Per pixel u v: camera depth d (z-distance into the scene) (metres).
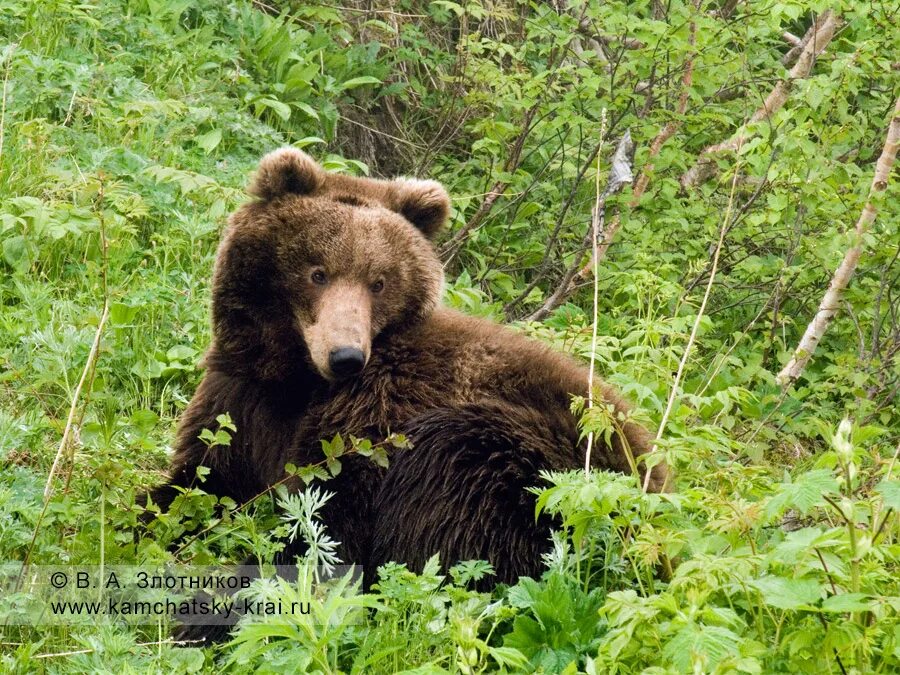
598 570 8.65
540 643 7.62
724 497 8.00
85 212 12.77
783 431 13.38
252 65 18.50
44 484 9.45
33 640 8.14
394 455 9.51
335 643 7.34
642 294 13.98
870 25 13.51
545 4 16.61
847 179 13.48
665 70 15.47
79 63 16.36
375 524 9.43
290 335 10.36
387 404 9.86
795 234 14.80
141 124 15.62
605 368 12.85
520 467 9.16
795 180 13.37
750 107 16.83
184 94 16.88
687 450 8.41
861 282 14.84
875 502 7.46
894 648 6.53
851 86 13.06
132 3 18.31
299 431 10.10
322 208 10.46
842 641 6.58
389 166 19.55
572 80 15.77
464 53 18.42
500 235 17.44
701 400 9.75
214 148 16.12
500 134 16.88
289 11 19.95
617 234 15.31
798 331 15.73
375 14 20.27
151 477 10.70
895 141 12.70
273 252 10.30
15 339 11.91
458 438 9.26
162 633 8.52
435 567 8.10
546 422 9.55
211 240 14.27
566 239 17.33
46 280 13.12
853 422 13.55
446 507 9.16
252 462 10.46
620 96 15.40
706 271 15.77
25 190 13.58
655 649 6.83
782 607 6.39
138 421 9.78
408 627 7.95
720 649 6.08
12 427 10.01
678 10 14.66
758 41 17.47
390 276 10.38
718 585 6.93
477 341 10.35
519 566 9.01
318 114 18.42
